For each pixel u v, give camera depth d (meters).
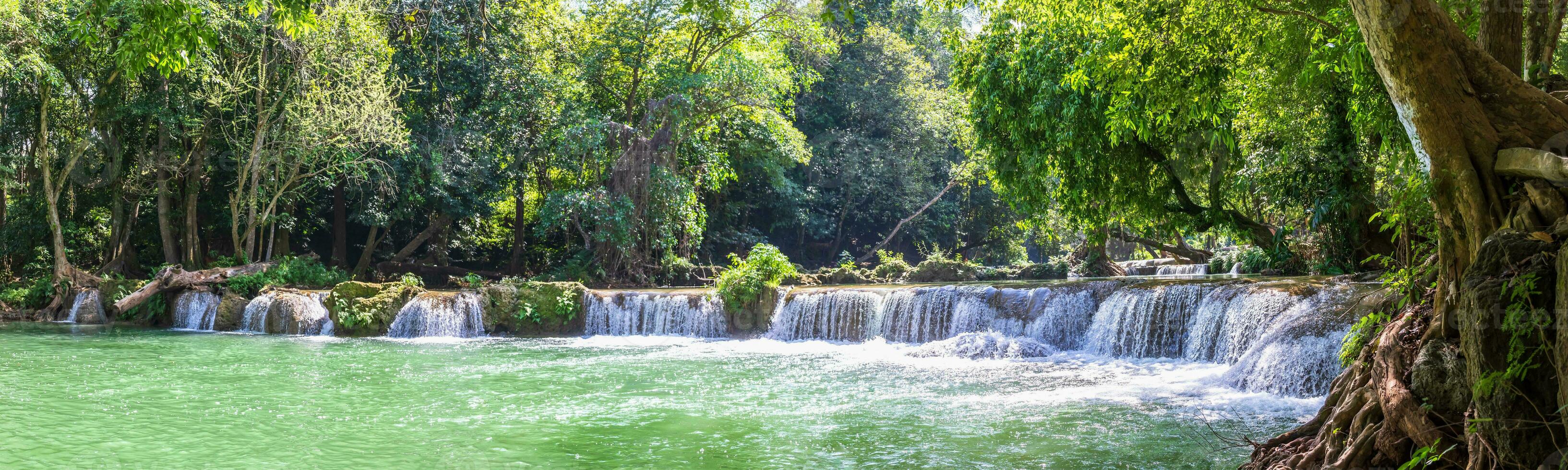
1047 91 20.03
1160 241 30.03
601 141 31.34
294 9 10.60
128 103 30.33
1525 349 4.71
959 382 14.29
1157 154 21.27
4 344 20.59
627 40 36.47
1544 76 6.24
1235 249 31.59
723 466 8.98
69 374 15.59
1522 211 4.97
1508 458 4.76
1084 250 36.53
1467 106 5.17
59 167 32.59
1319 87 15.99
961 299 19.84
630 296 23.95
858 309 21.19
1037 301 19.05
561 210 31.16
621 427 10.92
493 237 44.19
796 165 44.81
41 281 29.84
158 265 36.22
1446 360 5.39
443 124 34.25
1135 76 12.09
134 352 19.25
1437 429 5.28
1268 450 6.69
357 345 20.97
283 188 31.22
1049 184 26.94
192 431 10.70
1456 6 8.03
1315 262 20.89
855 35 49.19
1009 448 9.52
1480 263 5.02
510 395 13.37
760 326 22.70
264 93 30.94
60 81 27.45
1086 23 15.80
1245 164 21.05
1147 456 9.06
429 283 37.47
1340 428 6.00
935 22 26.80
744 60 34.75
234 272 28.23
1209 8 11.02
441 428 10.91
